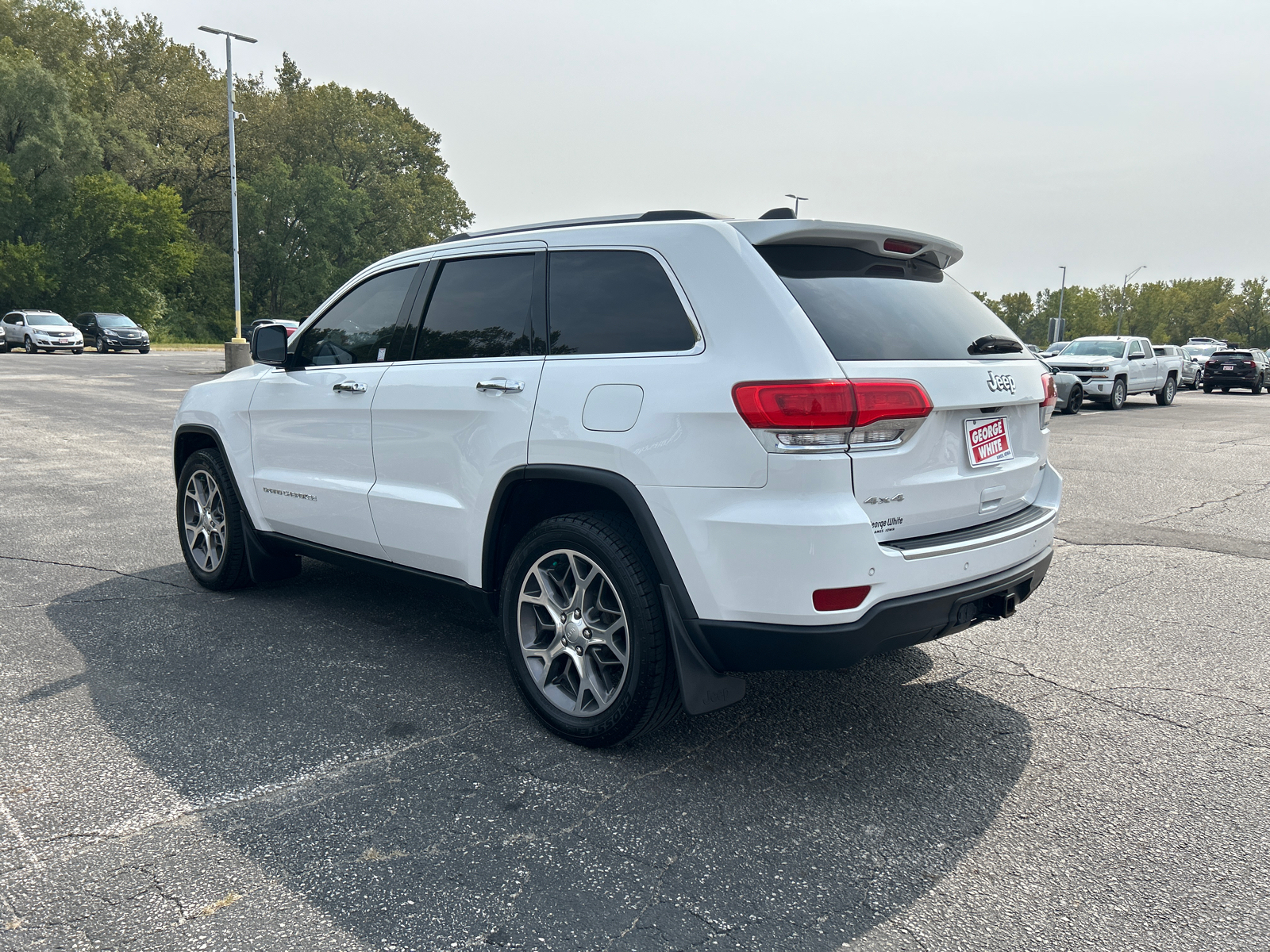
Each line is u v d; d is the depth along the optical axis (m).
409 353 3.83
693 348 2.86
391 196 69.69
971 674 3.95
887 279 3.15
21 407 15.93
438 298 3.78
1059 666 4.07
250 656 4.04
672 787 2.90
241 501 4.79
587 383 3.05
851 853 2.53
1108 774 3.02
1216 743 3.28
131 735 3.22
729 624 2.76
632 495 2.89
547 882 2.37
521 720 3.41
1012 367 3.26
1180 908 2.28
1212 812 2.77
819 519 2.59
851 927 2.20
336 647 4.17
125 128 58.50
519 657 3.35
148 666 3.90
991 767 3.07
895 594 2.73
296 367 4.41
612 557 2.97
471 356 3.55
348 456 4.04
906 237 3.15
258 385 4.58
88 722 3.33
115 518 6.98
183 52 74.56
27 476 8.92
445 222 77.12
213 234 68.25
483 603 3.54
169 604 4.81
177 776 2.92
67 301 50.91
